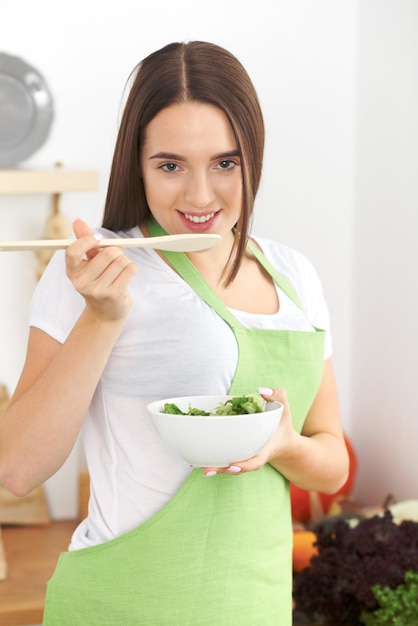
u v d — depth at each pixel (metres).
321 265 3.34
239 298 1.47
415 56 2.92
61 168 3.09
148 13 3.13
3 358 3.14
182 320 1.37
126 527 1.39
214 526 1.38
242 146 1.29
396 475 3.08
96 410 1.41
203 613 1.38
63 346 1.27
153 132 1.29
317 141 3.29
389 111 3.07
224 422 1.18
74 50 3.09
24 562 2.80
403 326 3.02
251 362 1.40
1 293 3.13
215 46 1.31
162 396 1.37
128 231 1.46
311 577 2.34
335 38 3.26
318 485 1.51
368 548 2.29
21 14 3.04
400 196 3.02
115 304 1.21
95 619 1.38
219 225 1.32
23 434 1.28
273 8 3.21
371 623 2.25
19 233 3.12
